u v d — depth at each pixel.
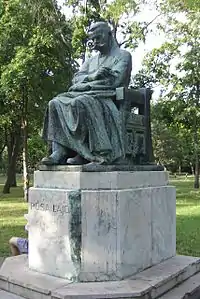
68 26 17.38
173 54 22.28
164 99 22.98
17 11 17.08
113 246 4.06
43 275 4.26
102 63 4.97
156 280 4.05
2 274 4.34
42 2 16.52
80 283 3.98
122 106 4.63
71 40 17.16
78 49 15.73
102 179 4.20
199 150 27.95
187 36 20.52
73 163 4.38
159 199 4.77
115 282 3.99
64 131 4.46
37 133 26.55
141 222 4.40
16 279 4.15
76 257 4.05
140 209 4.39
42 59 16.77
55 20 16.80
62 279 4.11
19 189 27.80
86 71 5.10
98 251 4.06
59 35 17.06
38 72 16.64
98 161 4.30
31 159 39.62
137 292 3.71
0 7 17.31
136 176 4.49
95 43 4.96
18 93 18.08
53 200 4.25
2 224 10.67
